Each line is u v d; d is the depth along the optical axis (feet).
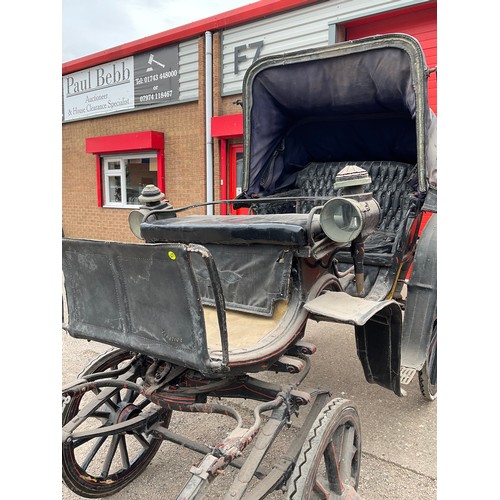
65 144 35.73
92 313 7.14
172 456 9.75
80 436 7.25
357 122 14.21
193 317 5.83
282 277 8.07
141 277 6.20
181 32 26.89
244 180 13.47
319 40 22.94
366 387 12.46
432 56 20.76
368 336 8.98
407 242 11.28
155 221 9.83
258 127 13.47
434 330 11.05
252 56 25.12
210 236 8.61
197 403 7.04
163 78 28.81
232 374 6.62
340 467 7.30
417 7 20.40
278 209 14.55
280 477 6.64
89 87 32.91
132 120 30.99
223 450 5.90
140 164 31.35
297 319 7.93
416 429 10.45
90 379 7.80
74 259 7.00
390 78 11.29
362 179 8.25
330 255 8.99
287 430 10.53
